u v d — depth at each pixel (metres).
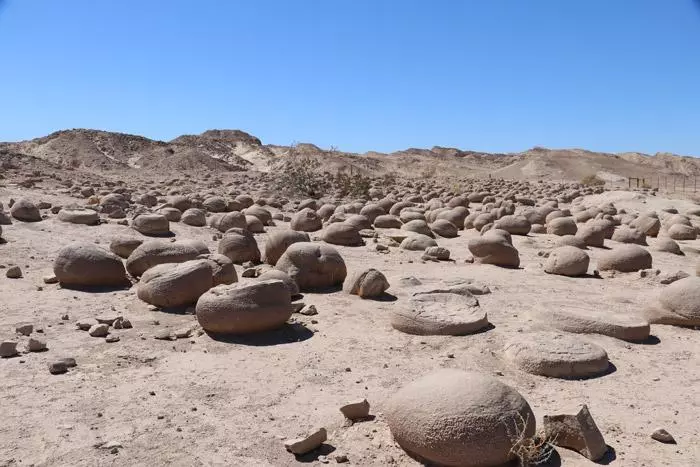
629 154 109.31
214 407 5.80
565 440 5.00
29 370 6.59
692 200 36.91
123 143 64.19
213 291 7.98
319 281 10.68
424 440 4.65
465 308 8.52
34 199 21.66
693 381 6.59
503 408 4.64
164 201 24.69
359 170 62.03
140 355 7.13
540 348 6.88
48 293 9.80
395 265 13.30
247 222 18.17
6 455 4.81
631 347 7.69
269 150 78.25
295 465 4.81
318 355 7.27
